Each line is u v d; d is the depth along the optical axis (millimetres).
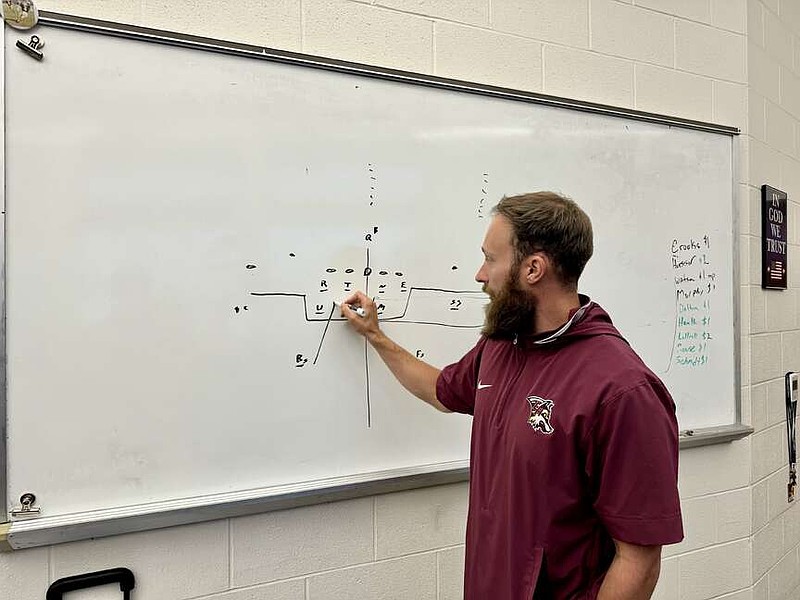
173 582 1346
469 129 1676
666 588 2051
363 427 1541
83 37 1242
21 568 1213
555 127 1817
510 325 1249
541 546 1177
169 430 1325
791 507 2586
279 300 1434
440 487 1660
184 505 1322
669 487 1111
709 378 2129
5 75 1179
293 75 1441
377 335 1515
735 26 2232
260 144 1407
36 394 1213
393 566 1600
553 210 1227
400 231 1580
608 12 1947
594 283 1898
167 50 1314
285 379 1444
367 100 1532
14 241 1192
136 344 1294
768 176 2428
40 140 1211
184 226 1335
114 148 1271
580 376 1175
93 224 1256
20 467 1201
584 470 1166
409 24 1610
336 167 1494
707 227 2125
